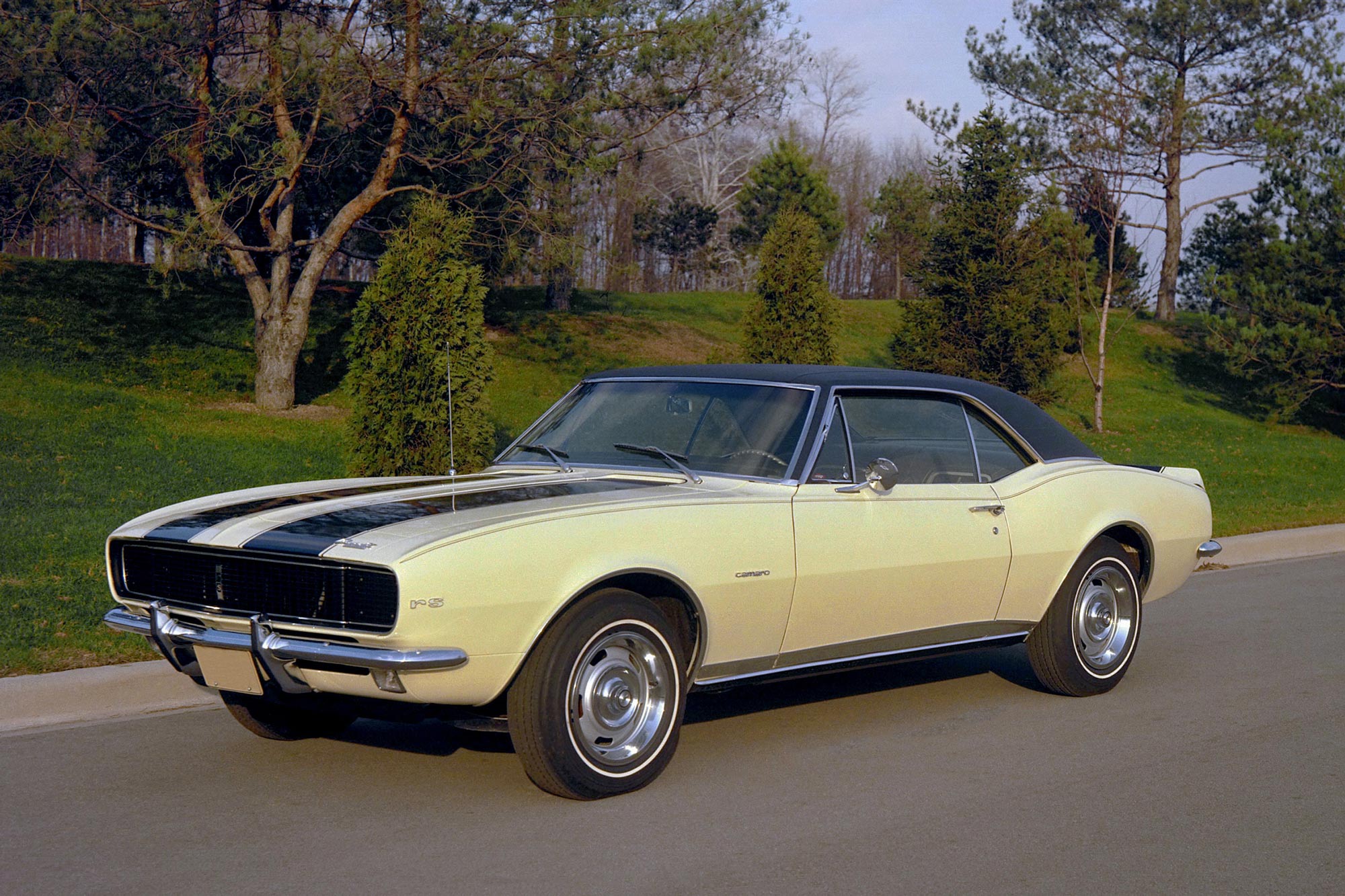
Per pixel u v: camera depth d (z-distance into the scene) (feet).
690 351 87.51
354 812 14.29
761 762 16.52
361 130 67.72
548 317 91.86
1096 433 81.05
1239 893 12.12
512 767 16.17
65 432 49.47
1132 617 20.89
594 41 59.36
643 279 194.29
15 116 58.59
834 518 16.53
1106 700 20.39
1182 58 107.34
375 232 69.15
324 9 59.72
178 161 64.23
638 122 65.62
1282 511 46.96
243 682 14.26
